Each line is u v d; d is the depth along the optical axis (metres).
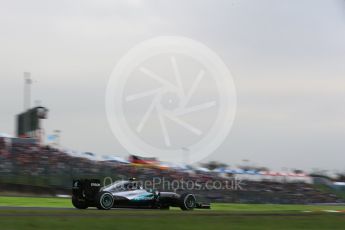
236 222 27.80
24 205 49.53
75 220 25.30
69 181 73.00
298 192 92.25
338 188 100.75
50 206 48.50
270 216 33.53
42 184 70.06
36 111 95.94
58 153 78.06
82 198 40.31
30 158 73.25
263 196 85.50
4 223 22.80
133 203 40.78
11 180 67.81
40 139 83.88
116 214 31.16
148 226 23.89
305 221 30.03
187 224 25.50
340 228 27.28
